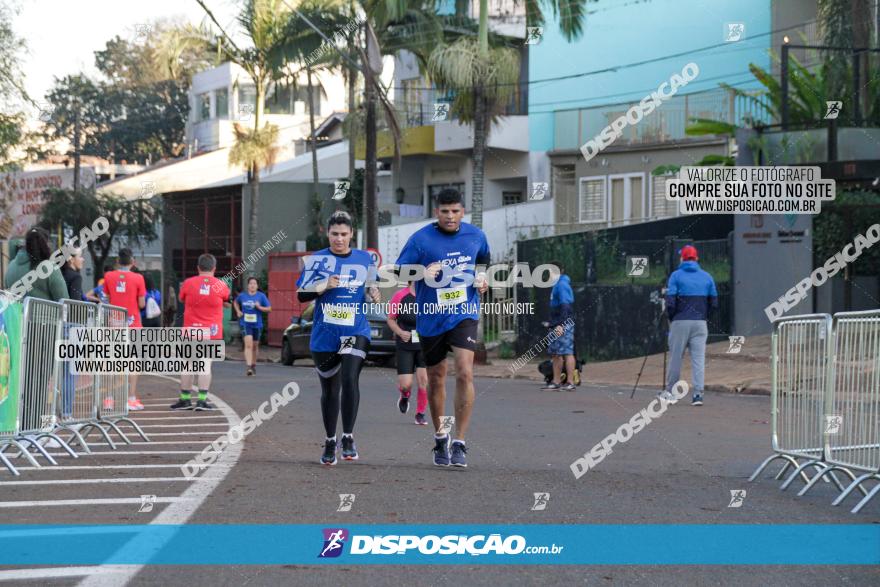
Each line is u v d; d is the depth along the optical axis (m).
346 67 32.72
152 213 42.59
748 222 21.66
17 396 8.55
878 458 6.95
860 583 5.09
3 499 7.20
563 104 33.25
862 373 7.19
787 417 8.22
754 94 27.70
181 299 14.22
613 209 31.97
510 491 7.55
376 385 18.48
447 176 36.72
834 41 23.25
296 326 25.16
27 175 44.94
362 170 38.47
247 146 36.47
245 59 36.81
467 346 8.65
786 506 7.11
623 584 5.09
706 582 5.11
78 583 4.98
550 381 17.77
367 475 8.28
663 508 6.96
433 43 28.28
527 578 5.19
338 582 5.09
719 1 30.30
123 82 55.69
